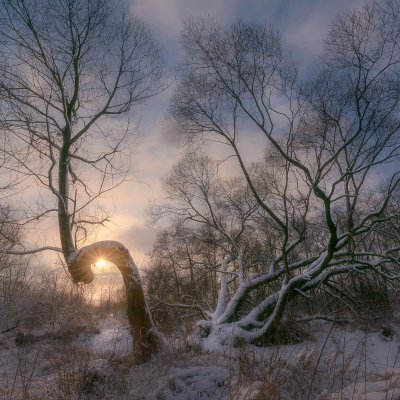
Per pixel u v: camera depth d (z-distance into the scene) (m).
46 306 19.67
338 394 6.76
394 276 15.70
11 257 20.28
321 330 16.33
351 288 20.95
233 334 13.65
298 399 7.29
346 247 17.22
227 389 7.82
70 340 15.20
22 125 11.48
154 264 21.72
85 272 11.85
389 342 13.70
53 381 9.32
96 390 8.27
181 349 12.74
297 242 15.74
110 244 11.82
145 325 11.59
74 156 12.51
